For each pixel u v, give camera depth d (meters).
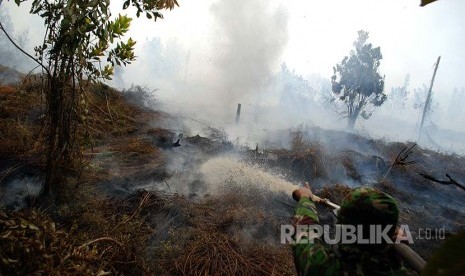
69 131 3.94
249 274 3.39
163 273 3.22
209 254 3.61
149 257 3.41
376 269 1.15
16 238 2.07
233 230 4.23
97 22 3.42
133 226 3.66
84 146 4.42
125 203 4.37
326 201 1.66
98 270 2.31
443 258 0.53
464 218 6.61
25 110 6.39
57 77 3.71
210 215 4.60
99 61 3.97
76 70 3.79
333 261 1.21
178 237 3.89
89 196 4.27
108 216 3.97
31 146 5.02
